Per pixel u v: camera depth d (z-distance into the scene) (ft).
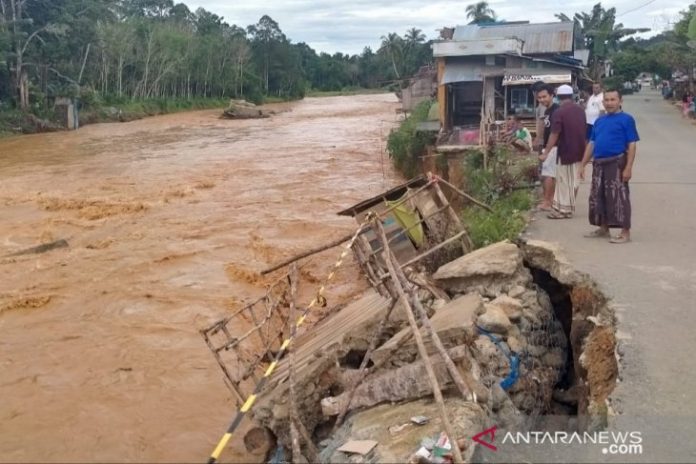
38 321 37.52
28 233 58.03
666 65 152.35
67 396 28.66
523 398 20.51
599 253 26.99
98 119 188.14
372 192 72.90
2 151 122.01
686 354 18.37
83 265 47.78
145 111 214.90
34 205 69.72
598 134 28.35
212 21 330.95
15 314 38.65
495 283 25.61
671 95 150.51
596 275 24.34
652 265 25.30
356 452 16.61
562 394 21.91
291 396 18.44
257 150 115.85
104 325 36.55
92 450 24.57
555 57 75.41
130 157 108.99
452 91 70.49
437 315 22.80
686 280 23.65
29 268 47.44
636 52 192.03
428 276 28.89
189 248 51.31
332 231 55.83
